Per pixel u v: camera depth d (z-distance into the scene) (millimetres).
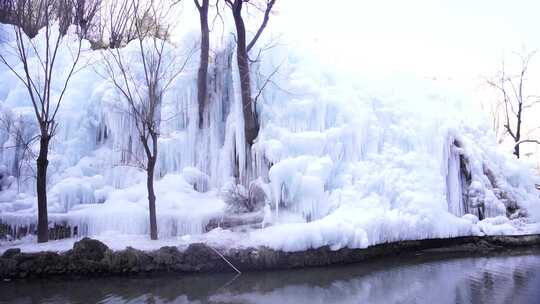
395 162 18703
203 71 18766
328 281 13312
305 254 14633
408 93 22516
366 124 18719
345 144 18062
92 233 15273
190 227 15602
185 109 18797
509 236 20141
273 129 17500
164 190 16906
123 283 12477
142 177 17812
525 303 11375
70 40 20797
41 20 21641
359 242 15312
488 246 19484
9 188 16531
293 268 14406
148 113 16844
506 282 13602
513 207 21844
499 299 11727
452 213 20734
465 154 21438
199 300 11219
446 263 16453
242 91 18000
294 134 17281
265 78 18797
